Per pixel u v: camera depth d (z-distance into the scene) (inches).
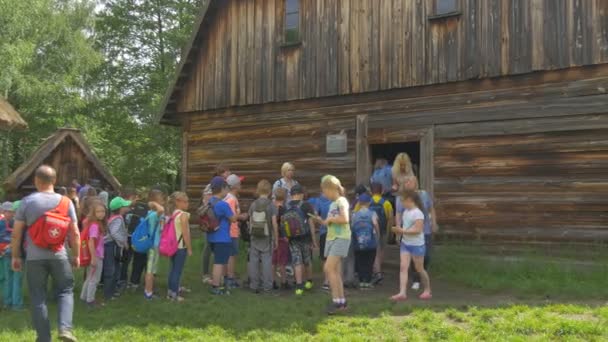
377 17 489.4
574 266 368.8
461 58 445.7
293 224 352.5
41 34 1061.8
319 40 521.0
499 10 431.5
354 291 361.4
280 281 374.3
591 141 398.6
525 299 321.1
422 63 463.8
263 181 367.9
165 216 345.7
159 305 321.4
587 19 398.6
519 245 419.2
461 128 448.8
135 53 1201.4
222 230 352.8
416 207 327.9
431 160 459.8
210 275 407.8
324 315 295.4
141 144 1259.2
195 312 305.6
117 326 283.3
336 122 513.0
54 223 234.4
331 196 299.1
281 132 545.6
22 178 581.6
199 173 597.6
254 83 558.6
